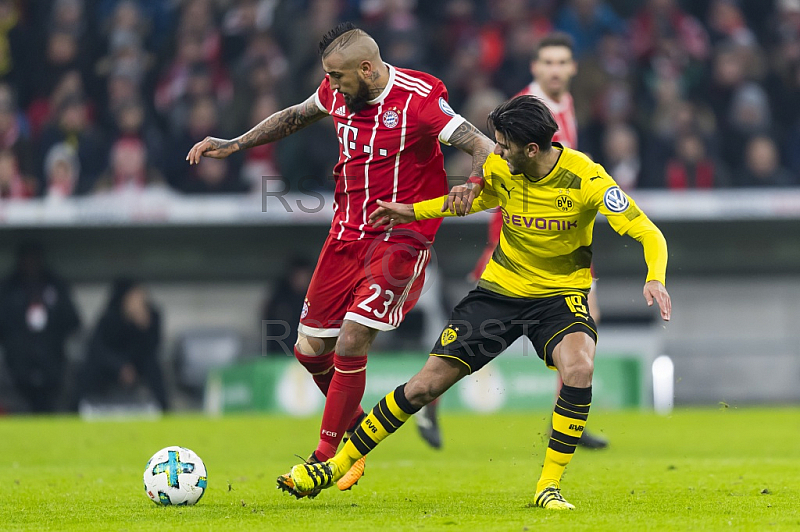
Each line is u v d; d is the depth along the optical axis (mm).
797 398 54750
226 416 43438
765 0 58781
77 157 50594
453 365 17312
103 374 47625
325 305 19234
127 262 54156
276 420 40094
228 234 54188
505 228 17719
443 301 50312
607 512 16078
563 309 17281
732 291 55312
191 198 50062
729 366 54625
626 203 16797
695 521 14984
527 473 22891
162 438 32812
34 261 48344
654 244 16531
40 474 22719
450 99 53656
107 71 54219
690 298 55156
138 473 22938
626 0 59156
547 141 16750
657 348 50000
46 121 52469
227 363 51812
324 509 16781
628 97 53375
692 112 53531
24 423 39406
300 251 54594
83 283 54062
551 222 17188
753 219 52562
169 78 53688
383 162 18516
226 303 54625
